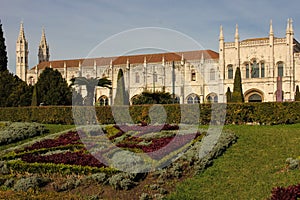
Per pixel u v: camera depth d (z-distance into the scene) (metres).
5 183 23.00
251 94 88.38
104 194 21.23
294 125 38.34
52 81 59.84
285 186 20.45
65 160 24.88
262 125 39.16
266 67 87.44
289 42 85.69
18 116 49.44
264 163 24.78
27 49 126.12
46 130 40.22
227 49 90.94
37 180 22.58
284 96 84.88
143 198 20.25
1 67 86.25
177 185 21.98
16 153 28.77
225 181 22.45
